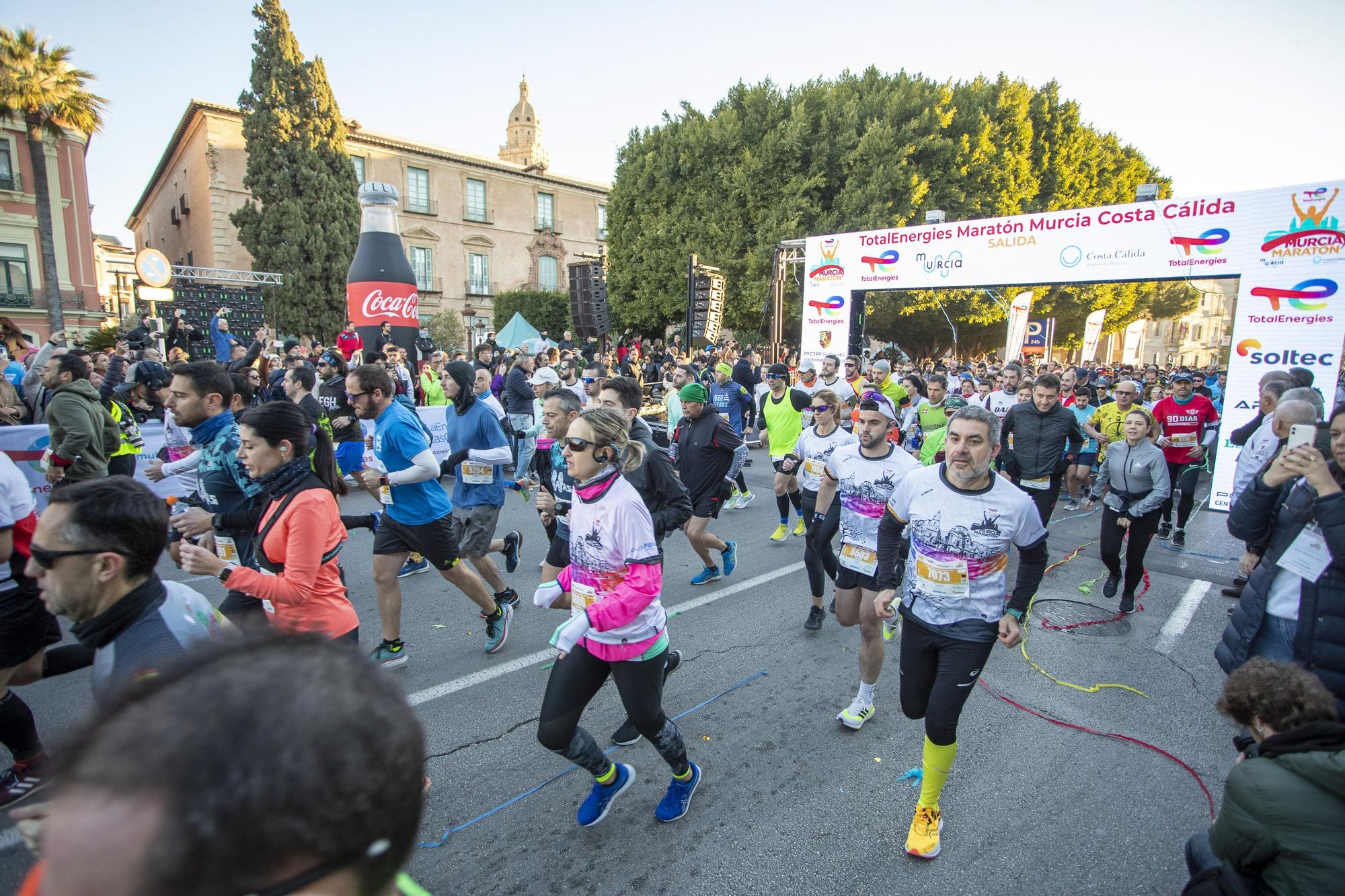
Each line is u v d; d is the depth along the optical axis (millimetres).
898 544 3154
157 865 540
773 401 7617
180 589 2043
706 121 25297
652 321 27859
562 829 2980
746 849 2881
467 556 4719
